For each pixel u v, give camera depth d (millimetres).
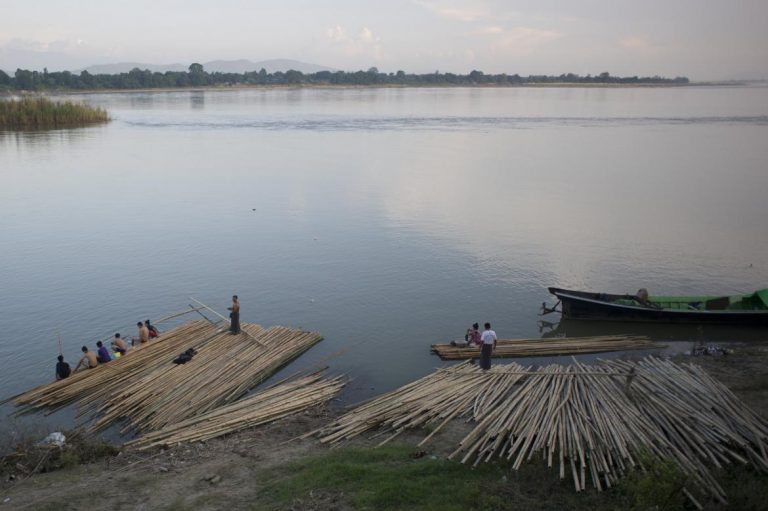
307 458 15641
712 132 98812
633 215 45125
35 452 16422
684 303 28031
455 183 56719
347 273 33156
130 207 46688
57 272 32812
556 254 36500
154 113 131250
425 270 33719
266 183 55906
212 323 26109
